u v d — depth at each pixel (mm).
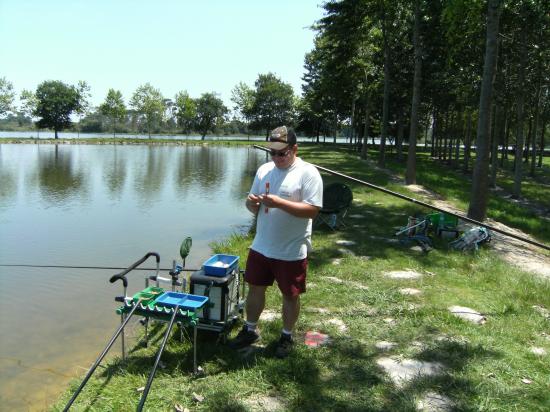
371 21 23016
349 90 31438
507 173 30391
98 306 5809
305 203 3750
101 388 3520
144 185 19062
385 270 6660
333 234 8867
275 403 3340
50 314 5531
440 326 4664
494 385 3598
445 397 3457
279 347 4023
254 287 4047
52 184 18797
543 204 18000
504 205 14906
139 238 9906
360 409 3256
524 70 17984
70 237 9930
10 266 7598
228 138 88000
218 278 4078
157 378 3652
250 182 20625
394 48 24141
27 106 66250
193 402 3332
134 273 7230
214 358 3941
